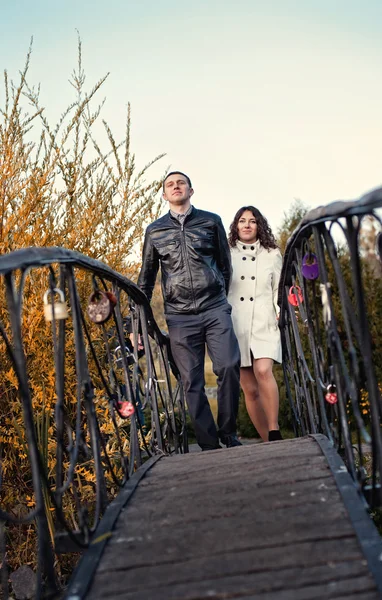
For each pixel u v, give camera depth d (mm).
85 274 3918
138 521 2176
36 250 2035
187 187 4180
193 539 1958
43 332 3543
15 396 3584
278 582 1652
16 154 3695
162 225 4184
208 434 4113
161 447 3680
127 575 1803
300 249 3092
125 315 4398
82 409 3846
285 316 4254
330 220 2143
